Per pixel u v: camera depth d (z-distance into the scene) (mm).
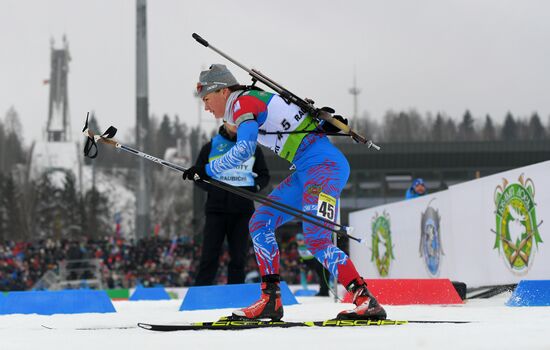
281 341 8570
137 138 63938
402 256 29516
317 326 10766
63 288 55062
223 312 16656
